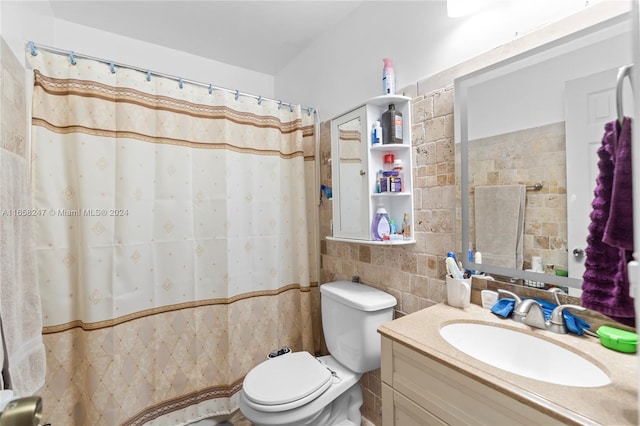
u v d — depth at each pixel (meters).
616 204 0.58
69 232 1.25
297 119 1.82
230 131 1.62
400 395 0.90
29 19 1.26
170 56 1.97
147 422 1.39
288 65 2.19
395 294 1.41
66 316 1.24
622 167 0.57
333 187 1.57
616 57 0.77
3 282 0.73
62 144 1.24
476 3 1.04
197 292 1.55
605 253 0.68
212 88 1.58
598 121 0.81
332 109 1.78
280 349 1.62
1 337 0.70
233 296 1.63
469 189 1.10
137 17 1.63
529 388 0.62
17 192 0.89
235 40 1.89
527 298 0.96
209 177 1.58
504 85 1.00
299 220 1.83
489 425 0.67
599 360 0.71
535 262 0.94
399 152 1.36
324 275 1.89
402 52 1.35
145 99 1.40
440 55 1.20
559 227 0.89
